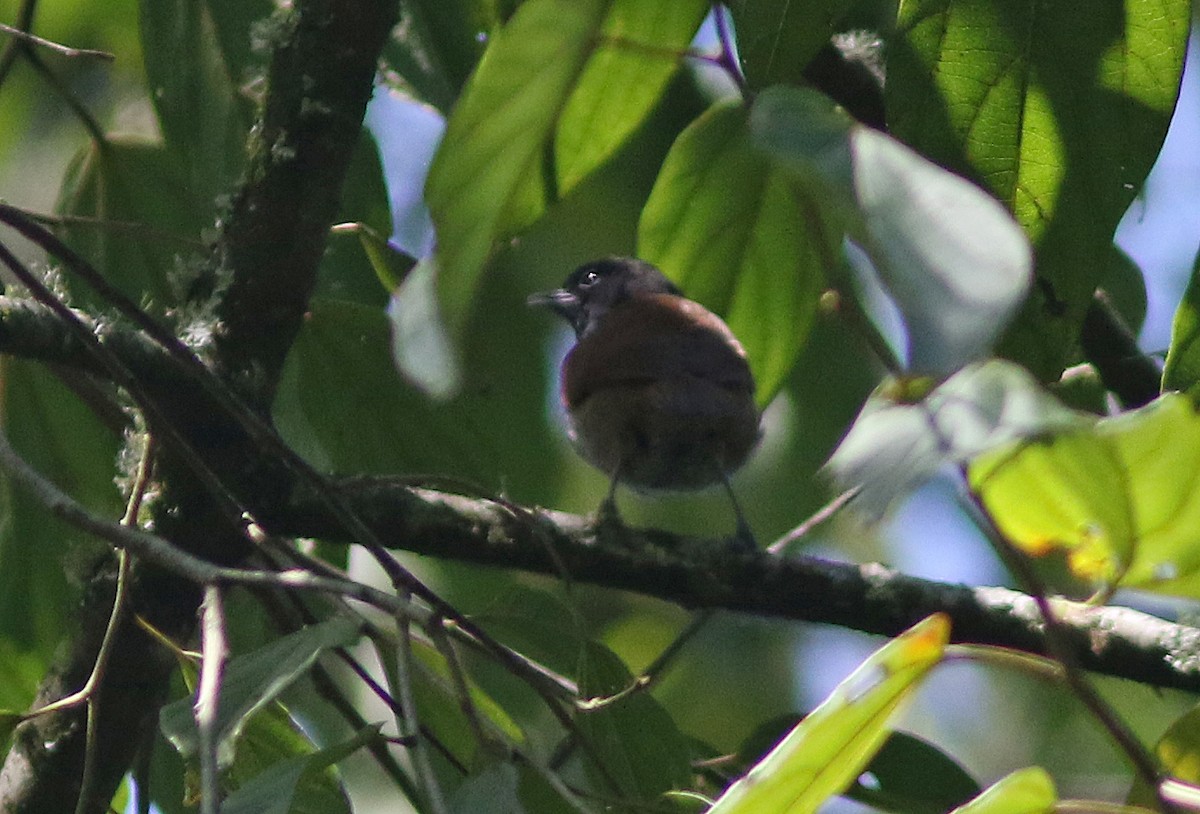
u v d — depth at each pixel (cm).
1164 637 753
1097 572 569
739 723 1363
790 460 1217
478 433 952
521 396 1156
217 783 459
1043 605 467
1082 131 645
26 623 936
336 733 1041
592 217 1238
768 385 898
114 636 654
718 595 820
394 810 1050
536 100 481
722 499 1273
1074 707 1284
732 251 859
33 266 917
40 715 648
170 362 806
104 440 966
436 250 475
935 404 416
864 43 967
